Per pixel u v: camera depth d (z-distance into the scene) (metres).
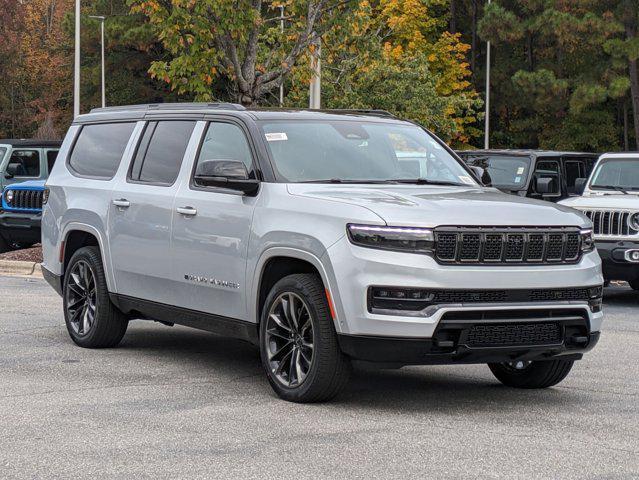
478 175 8.96
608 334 11.73
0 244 20.67
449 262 7.08
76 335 10.19
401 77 34.91
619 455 6.19
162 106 9.64
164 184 9.12
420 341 6.98
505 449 6.29
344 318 7.13
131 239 9.38
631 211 14.38
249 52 18.28
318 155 8.34
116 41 61.47
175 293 8.89
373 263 7.03
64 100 76.44
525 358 7.37
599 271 7.74
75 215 10.18
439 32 64.19
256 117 8.52
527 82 52.41
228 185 8.03
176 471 5.77
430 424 6.96
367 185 8.10
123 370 8.95
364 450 6.23
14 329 11.25
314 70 19.38
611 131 58.34
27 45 72.88
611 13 49.28
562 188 18.25
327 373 7.34
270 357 7.78
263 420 7.02
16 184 20.30
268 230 7.76
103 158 10.16
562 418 7.23
